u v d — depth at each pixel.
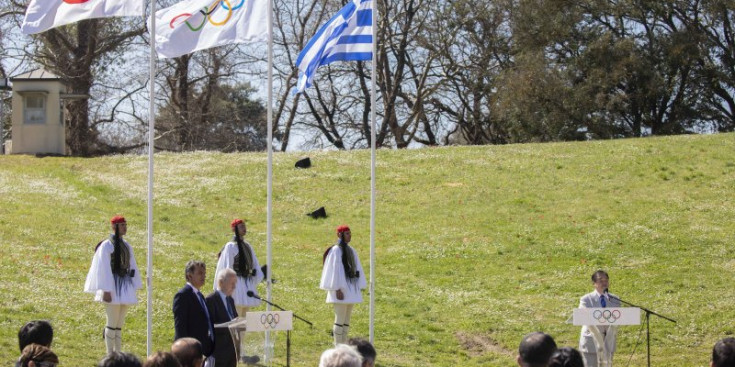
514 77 46.75
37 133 34.84
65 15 13.98
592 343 13.79
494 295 20.73
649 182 28.78
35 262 20.38
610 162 31.30
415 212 27.61
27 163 32.44
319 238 25.73
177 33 14.73
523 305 19.95
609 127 46.59
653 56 47.66
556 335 18.03
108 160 34.09
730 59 47.91
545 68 46.88
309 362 15.54
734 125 49.16
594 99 46.06
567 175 30.22
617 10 47.84
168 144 51.03
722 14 47.16
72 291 18.61
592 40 47.94
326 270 15.30
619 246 23.55
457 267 22.88
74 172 31.70
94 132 48.00
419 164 32.97
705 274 21.22
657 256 22.67
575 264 22.55
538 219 26.12
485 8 50.38
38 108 34.91
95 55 45.06
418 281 21.91
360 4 15.73
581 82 47.06
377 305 19.92
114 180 30.98
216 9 14.98
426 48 49.94
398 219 27.08
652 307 19.31
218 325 11.21
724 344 7.25
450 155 34.09
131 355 6.43
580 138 47.09
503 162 32.50
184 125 48.78
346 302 15.30
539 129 47.28
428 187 29.97
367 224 26.78
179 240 24.64
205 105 51.78
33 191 28.22
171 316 17.81
